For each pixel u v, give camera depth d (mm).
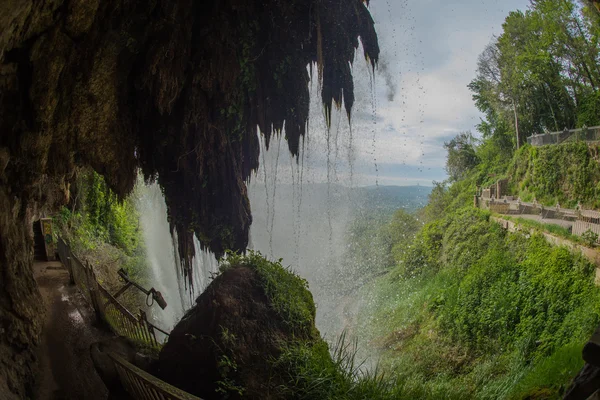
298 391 5020
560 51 29266
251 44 10391
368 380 5812
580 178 20031
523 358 12680
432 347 16859
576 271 14078
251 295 5637
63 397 6551
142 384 4660
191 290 12320
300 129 12016
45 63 7398
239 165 11797
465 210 28750
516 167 27516
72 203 16719
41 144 8250
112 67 8859
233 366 4934
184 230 11906
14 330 6922
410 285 26000
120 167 10273
